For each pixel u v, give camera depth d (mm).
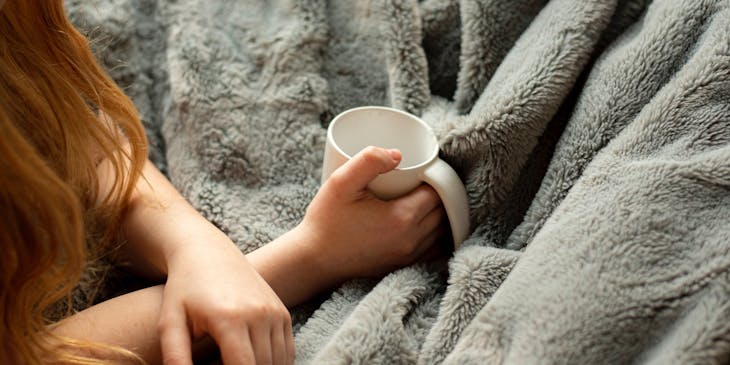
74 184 924
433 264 943
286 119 1030
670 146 871
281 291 936
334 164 928
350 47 1062
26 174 787
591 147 918
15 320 824
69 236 834
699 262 806
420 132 952
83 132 933
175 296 862
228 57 1050
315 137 1029
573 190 885
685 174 837
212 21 1062
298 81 1034
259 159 1024
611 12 944
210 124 1029
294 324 940
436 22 1039
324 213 924
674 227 823
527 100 918
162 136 1072
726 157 829
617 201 844
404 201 924
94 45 1038
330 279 950
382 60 1049
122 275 972
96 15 1044
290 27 1048
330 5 1070
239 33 1063
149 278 960
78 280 886
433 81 1061
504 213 950
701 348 769
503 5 998
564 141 932
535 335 812
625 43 952
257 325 838
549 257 843
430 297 914
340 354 845
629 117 915
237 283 862
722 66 865
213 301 842
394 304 879
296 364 870
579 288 813
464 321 872
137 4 1084
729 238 808
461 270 889
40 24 909
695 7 909
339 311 913
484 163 931
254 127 1030
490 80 999
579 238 838
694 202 832
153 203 958
